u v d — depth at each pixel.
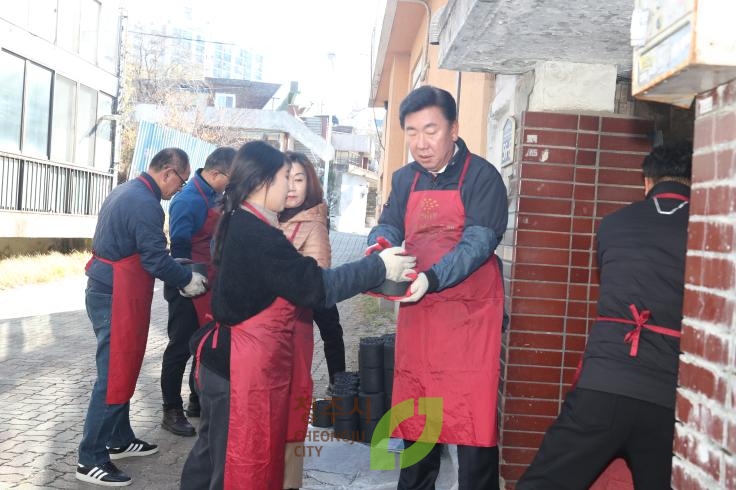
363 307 10.78
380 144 18.89
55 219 14.48
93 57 16.47
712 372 1.70
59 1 14.62
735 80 1.65
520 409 3.73
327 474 3.96
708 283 1.74
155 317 9.33
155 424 4.93
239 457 2.47
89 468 3.86
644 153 3.71
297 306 2.58
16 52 13.02
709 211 1.75
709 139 1.76
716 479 1.67
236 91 48.81
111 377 3.80
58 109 14.89
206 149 21.19
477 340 2.89
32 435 4.58
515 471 3.73
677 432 1.88
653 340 2.38
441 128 2.85
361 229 49.97
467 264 2.76
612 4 2.64
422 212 2.99
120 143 18.45
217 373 2.54
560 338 3.72
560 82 3.70
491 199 2.90
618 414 2.39
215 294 2.55
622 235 2.54
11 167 13.01
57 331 8.04
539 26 3.00
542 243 3.71
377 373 4.55
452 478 4.01
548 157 3.70
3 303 9.91
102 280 3.81
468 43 3.37
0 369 6.27
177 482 3.96
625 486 2.90
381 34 11.88
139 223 3.75
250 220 2.51
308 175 3.44
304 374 2.89
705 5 1.50
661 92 1.83
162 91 30.22
